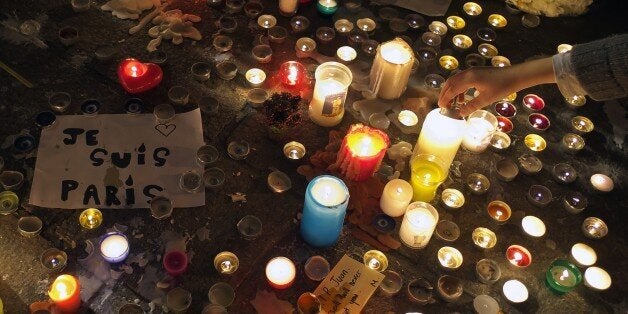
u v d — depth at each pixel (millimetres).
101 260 1338
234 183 1449
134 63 1537
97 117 1501
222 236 1386
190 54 1627
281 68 1598
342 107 1532
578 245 1439
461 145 1562
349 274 1349
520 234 1456
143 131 1492
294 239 1397
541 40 1789
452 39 1749
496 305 1356
